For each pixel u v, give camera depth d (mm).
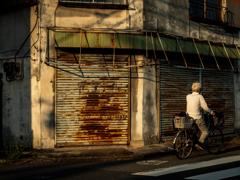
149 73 8641
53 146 8164
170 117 9070
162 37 8555
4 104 8898
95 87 8312
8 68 8609
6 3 8867
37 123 8211
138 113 8445
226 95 10555
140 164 6133
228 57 10172
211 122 7000
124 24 8445
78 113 8242
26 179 5074
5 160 6836
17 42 8680
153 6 8789
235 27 10836
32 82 8320
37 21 8227
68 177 5125
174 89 9219
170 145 8359
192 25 9750
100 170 5621
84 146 8211
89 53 8305
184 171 5305
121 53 8445
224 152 7395
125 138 8375
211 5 10406
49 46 8188
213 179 4672
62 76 8211
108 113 8336
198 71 9867
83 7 8328
